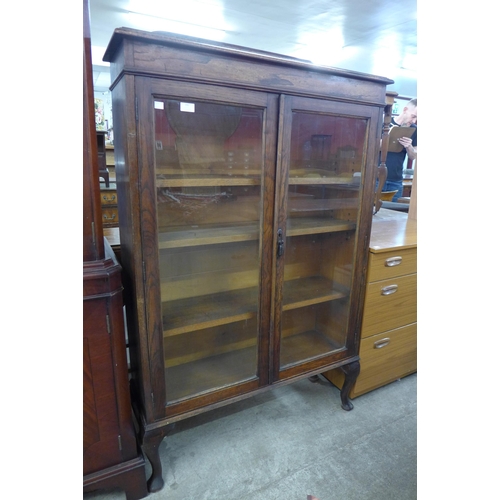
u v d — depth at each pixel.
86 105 0.89
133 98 0.90
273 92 1.10
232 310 1.31
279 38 4.36
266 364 1.37
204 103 1.01
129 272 1.13
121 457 1.17
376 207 2.41
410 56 5.04
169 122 1.01
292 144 1.23
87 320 1.01
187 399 1.22
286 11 3.54
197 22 3.86
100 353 1.05
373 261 1.53
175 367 1.30
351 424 1.57
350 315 1.55
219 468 1.34
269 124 1.12
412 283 1.71
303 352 1.54
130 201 0.98
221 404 1.29
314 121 1.25
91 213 0.97
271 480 1.29
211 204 1.18
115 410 1.12
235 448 1.43
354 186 1.43
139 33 0.86
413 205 2.26
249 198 1.23
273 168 1.18
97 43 4.46
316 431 1.53
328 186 1.41
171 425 1.21
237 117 1.13
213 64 0.98
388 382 1.84
